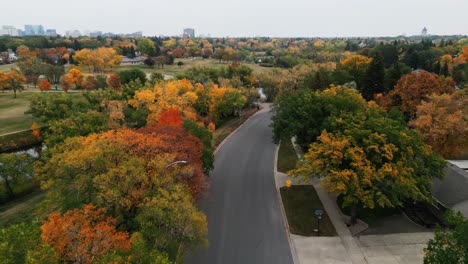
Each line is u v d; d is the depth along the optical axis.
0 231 12.64
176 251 20.34
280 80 66.00
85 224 15.04
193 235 17.88
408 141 23.22
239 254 21.03
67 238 14.01
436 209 24.73
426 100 41.97
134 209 20.22
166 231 17.45
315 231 23.33
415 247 21.34
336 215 25.45
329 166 22.55
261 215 25.84
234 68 76.75
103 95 49.84
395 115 30.66
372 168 21.28
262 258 20.62
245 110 62.81
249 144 43.66
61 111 46.28
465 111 31.83
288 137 34.97
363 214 25.34
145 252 13.51
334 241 22.25
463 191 23.88
